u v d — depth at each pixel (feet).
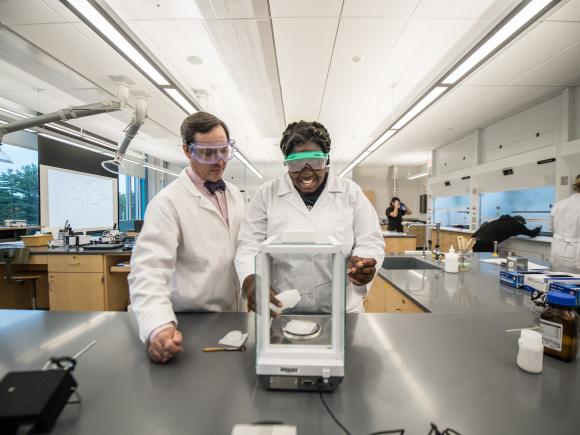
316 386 1.67
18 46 7.89
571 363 2.01
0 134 8.52
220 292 3.51
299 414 1.51
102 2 4.80
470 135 17.02
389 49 8.31
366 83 10.50
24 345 2.25
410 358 2.06
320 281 2.39
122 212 22.44
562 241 9.49
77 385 1.57
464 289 4.60
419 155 23.13
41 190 14.26
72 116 8.93
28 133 14.16
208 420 1.46
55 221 14.96
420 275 5.57
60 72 9.37
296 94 11.51
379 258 3.28
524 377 1.83
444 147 20.03
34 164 14.55
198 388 1.73
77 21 6.89
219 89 11.14
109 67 9.03
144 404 1.58
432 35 7.66
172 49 8.38
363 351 2.16
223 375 1.87
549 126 11.84
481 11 6.74
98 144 17.76
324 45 8.10
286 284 2.43
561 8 6.58
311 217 3.30
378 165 28.60
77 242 10.23
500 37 5.55
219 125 3.10
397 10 6.72
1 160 11.57
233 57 7.98
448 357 2.08
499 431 1.38
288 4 6.48
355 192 3.58
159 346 2.01
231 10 6.09
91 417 1.47
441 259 7.24
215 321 2.81
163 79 7.38
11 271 9.21
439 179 19.77
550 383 1.77
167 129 15.88
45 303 10.73
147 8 6.68
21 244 10.66
